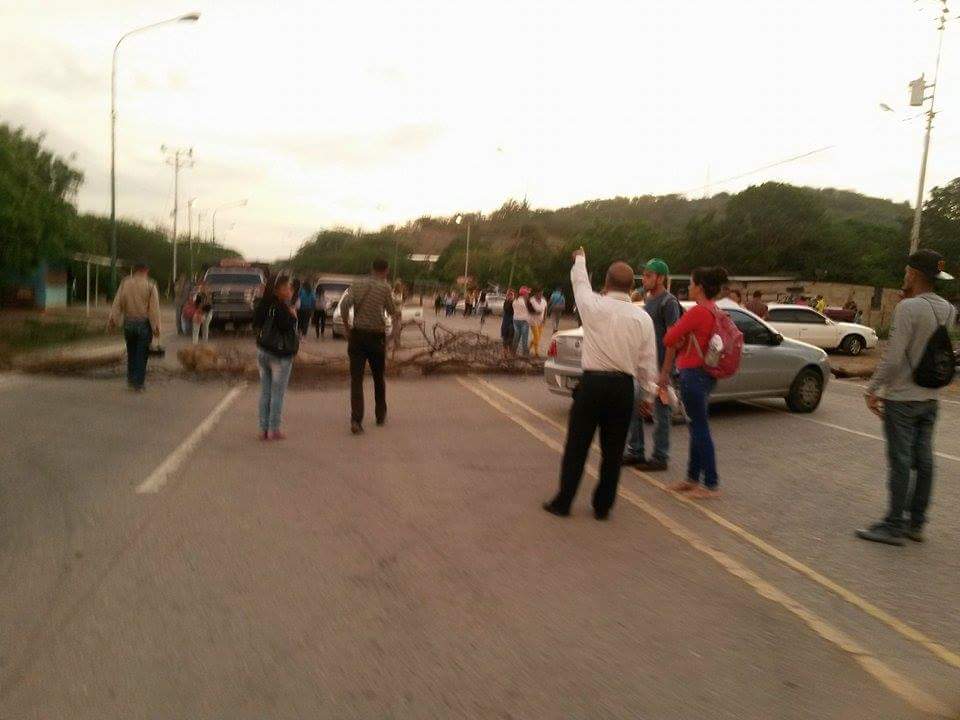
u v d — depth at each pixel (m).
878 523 6.18
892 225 66.12
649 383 6.11
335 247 122.56
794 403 12.02
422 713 3.36
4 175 31.41
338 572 4.91
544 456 8.38
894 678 3.82
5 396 11.24
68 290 46.22
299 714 3.33
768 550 5.69
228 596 4.50
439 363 15.24
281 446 8.45
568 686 3.62
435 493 6.79
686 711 3.46
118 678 3.57
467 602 4.52
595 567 5.16
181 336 25.58
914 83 29.41
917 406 5.92
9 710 3.30
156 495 6.45
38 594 4.46
